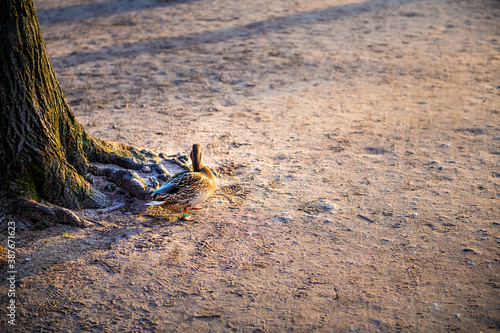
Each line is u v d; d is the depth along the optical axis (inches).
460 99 402.6
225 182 259.9
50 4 954.7
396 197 236.7
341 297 163.2
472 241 193.5
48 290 167.6
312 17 792.9
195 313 156.7
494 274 171.5
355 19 773.3
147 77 498.3
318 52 584.7
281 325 150.4
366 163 282.0
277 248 194.7
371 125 350.0
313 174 268.7
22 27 205.3
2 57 201.0
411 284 168.9
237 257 188.7
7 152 208.8
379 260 184.2
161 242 199.9
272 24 748.6
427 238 197.9
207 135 335.3
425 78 471.5
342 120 364.5
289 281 172.9
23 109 208.8
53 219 209.3
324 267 180.7
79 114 386.9
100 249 194.2
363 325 149.5
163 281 173.8
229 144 317.7
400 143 311.9
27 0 208.2
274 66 529.3
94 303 161.6
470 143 304.7
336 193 243.8
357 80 474.6
